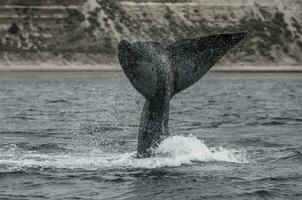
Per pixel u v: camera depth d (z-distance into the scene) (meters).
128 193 62.34
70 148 86.25
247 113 142.88
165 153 73.50
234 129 111.12
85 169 72.06
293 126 116.56
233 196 61.59
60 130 108.44
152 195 61.53
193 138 79.31
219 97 196.88
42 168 72.75
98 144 90.25
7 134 103.00
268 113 143.38
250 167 73.31
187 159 74.25
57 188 64.69
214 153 79.12
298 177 69.00
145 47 68.94
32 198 61.28
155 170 70.12
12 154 81.06
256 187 64.75
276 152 83.69
